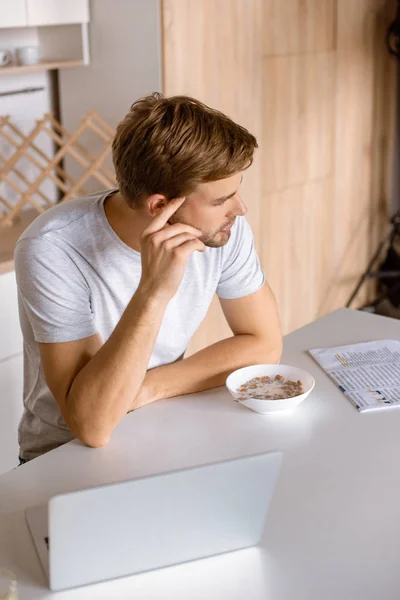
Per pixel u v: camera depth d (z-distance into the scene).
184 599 1.01
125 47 2.77
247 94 3.15
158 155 1.33
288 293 3.73
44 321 1.43
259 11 3.12
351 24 3.74
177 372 1.55
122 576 1.06
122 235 1.49
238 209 1.40
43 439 1.62
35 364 1.58
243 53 3.07
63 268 1.45
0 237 2.62
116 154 1.41
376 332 1.86
